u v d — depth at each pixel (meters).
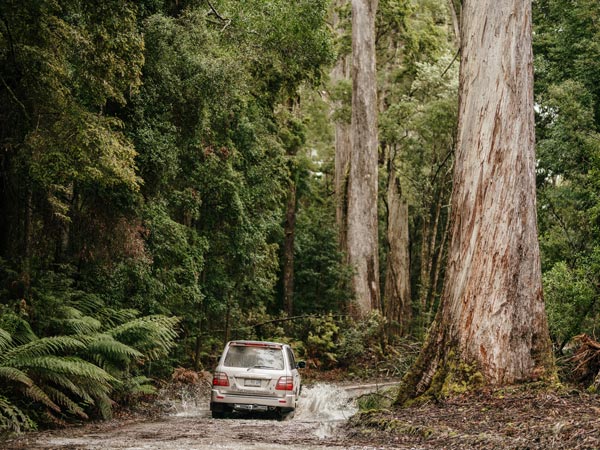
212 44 19.25
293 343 29.28
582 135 21.66
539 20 26.91
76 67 13.28
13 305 12.98
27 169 14.16
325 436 10.14
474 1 13.46
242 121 25.14
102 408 12.73
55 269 16.55
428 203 37.97
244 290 28.95
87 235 17.14
